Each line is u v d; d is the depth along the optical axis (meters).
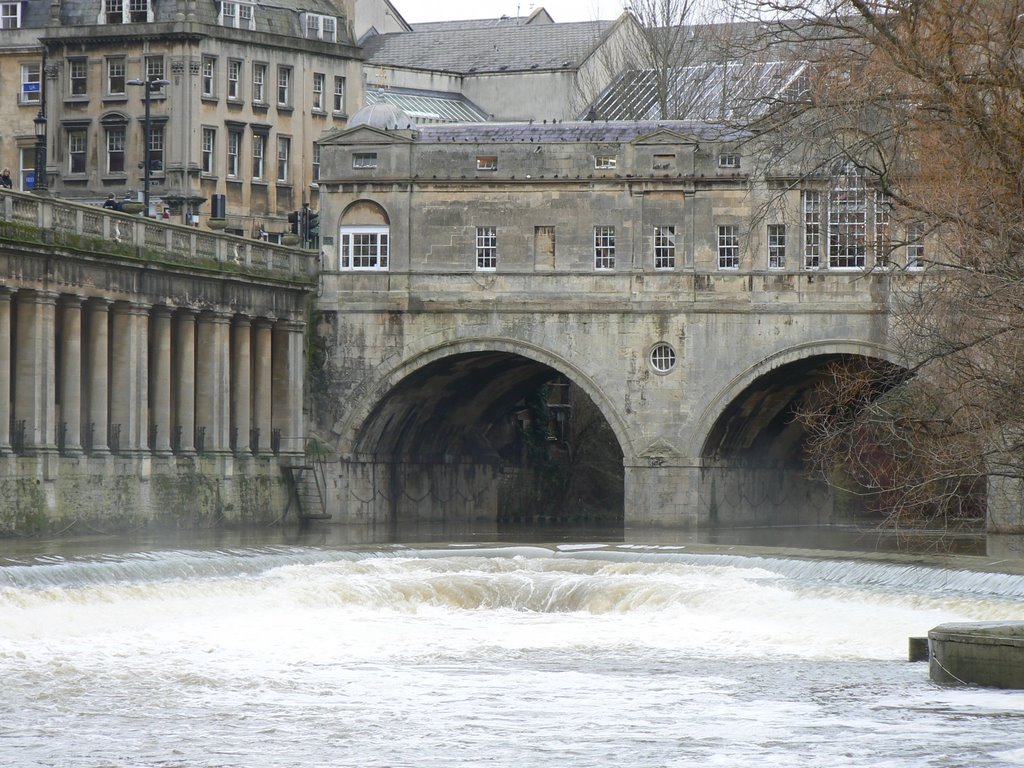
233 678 64.50
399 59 188.50
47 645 70.56
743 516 136.88
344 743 53.50
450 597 86.38
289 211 162.88
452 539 116.00
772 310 128.38
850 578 85.75
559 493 158.00
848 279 127.00
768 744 52.97
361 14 195.25
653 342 130.12
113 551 90.38
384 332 132.25
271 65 161.00
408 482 140.88
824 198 92.75
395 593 85.75
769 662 68.88
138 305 114.00
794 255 128.00
